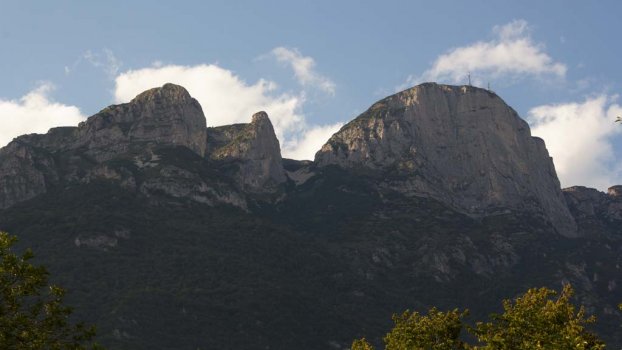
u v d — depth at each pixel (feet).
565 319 280.10
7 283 218.59
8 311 217.56
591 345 276.82
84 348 221.66
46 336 217.77
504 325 291.38
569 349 262.26
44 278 223.71
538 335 272.10
